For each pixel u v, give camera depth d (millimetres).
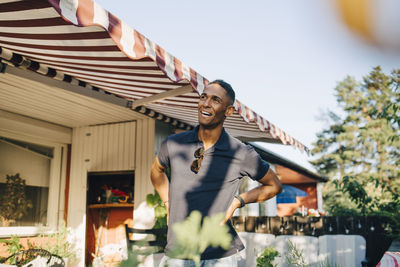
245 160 1909
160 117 6398
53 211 7152
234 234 1840
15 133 6590
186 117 6355
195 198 1812
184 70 3008
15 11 2258
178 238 508
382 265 3621
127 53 2297
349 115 35250
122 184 8297
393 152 28953
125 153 7031
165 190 2174
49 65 3762
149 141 6852
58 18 2250
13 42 3061
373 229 5176
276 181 2010
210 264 1669
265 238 5375
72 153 7562
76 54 3000
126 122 7156
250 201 1900
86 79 4172
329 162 38625
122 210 8375
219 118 1881
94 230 8016
